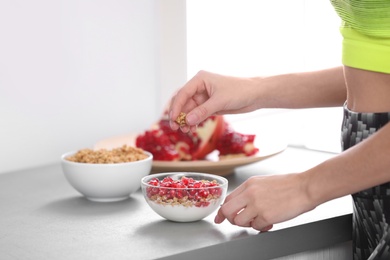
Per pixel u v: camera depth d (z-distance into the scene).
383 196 1.37
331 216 1.49
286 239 1.41
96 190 1.62
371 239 1.44
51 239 1.37
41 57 1.99
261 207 1.33
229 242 1.33
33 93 1.99
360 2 1.33
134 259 1.25
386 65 1.35
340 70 1.61
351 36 1.40
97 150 1.72
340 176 1.30
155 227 1.44
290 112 2.61
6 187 1.78
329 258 1.53
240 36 2.52
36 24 1.97
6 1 1.91
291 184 1.34
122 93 2.16
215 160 1.85
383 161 1.27
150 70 2.21
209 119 1.84
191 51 2.40
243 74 2.54
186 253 1.28
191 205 1.43
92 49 2.08
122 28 2.13
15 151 1.98
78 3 2.04
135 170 1.63
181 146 1.84
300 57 2.63
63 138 2.06
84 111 2.09
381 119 1.37
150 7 2.19
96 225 1.46
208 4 2.42
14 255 1.29
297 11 2.62
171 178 1.50
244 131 2.47
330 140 2.37
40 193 1.72
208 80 1.59
